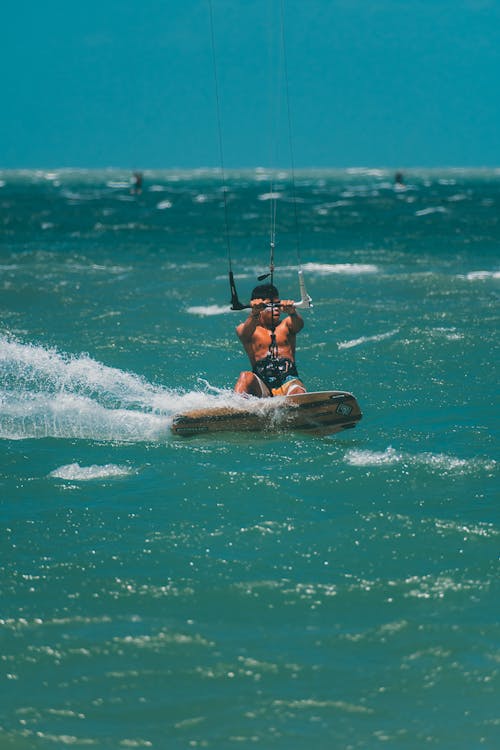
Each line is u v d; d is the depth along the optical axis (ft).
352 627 67.51
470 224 538.88
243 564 77.87
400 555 79.10
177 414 115.55
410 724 56.70
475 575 75.00
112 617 69.31
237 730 56.39
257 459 106.63
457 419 123.34
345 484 97.25
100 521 87.71
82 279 278.26
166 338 183.11
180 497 93.97
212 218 627.05
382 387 142.20
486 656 63.36
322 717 57.52
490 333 182.09
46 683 61.05
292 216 643.04
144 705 58.80
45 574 76.23
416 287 254.68
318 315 209.05
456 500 92.32
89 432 118.11
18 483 98.63
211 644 65.46
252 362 125.90
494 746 54.60
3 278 278.67
